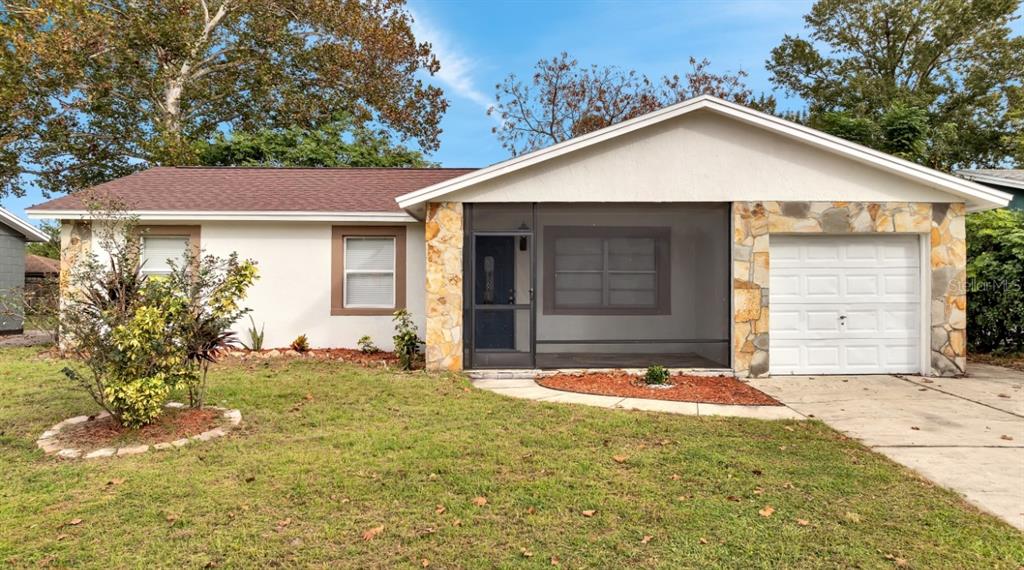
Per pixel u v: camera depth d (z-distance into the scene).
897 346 8.81
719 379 8.37
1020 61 25.95
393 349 10.89
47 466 4.53
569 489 4.05
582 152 8.62
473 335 8.74
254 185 12.18
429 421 5.86
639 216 11.23
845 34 29.44
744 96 26.20
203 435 5.23
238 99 23.36
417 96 24.55
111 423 5.49
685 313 11.23
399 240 10.94
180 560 3.10
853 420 6.03
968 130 26.64
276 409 6.26
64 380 7.58
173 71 20.03
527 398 7.06
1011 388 7.70
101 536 3.37
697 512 3.67
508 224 9.54
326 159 22.56
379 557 3.13
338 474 4.31
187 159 20.11
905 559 3.10
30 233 14.60
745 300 8.61
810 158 8.62
